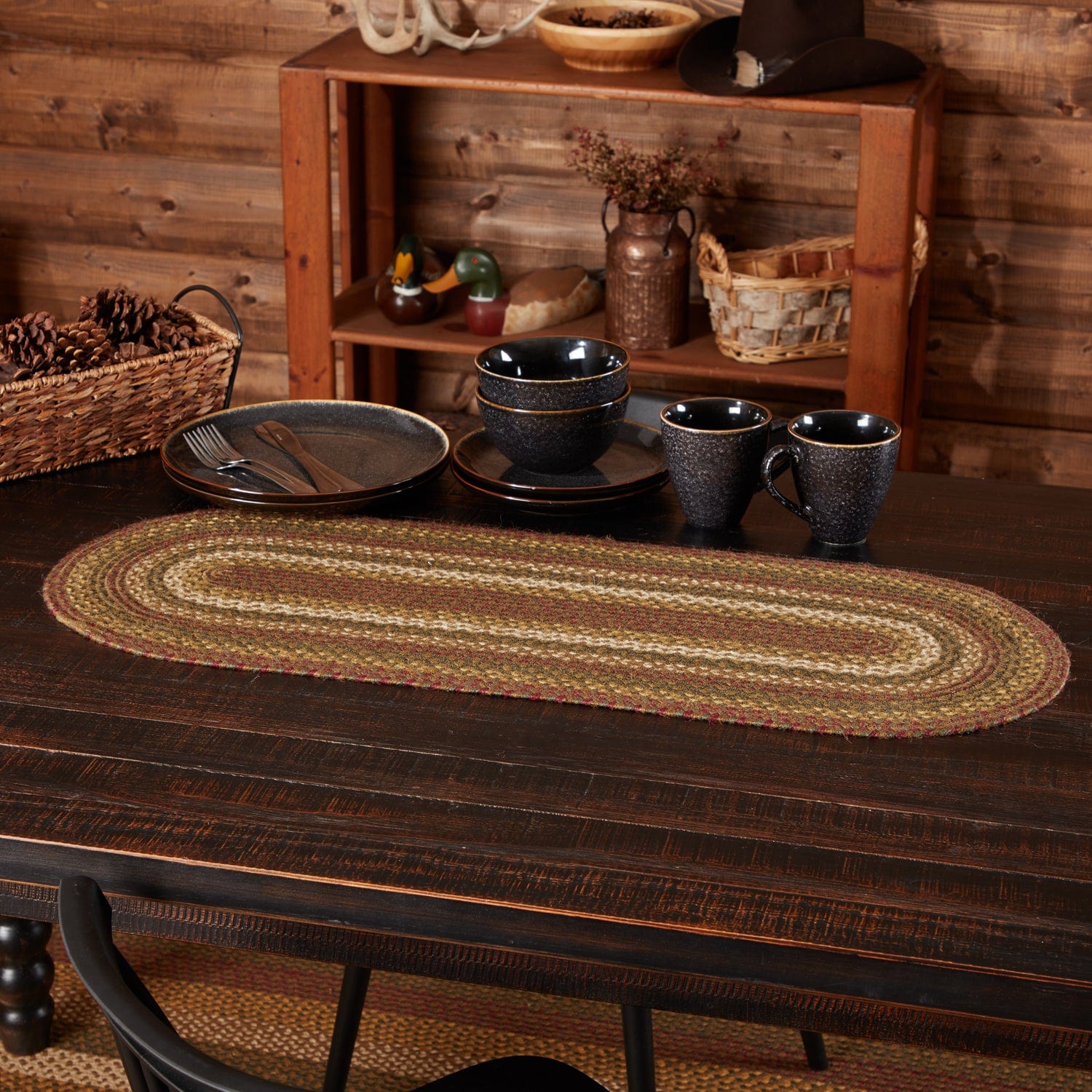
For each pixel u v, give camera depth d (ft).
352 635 4.25
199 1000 6.27
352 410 5.62
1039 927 3.14
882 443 4.60
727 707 3.90
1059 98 8.94
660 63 8.59
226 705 3.91
